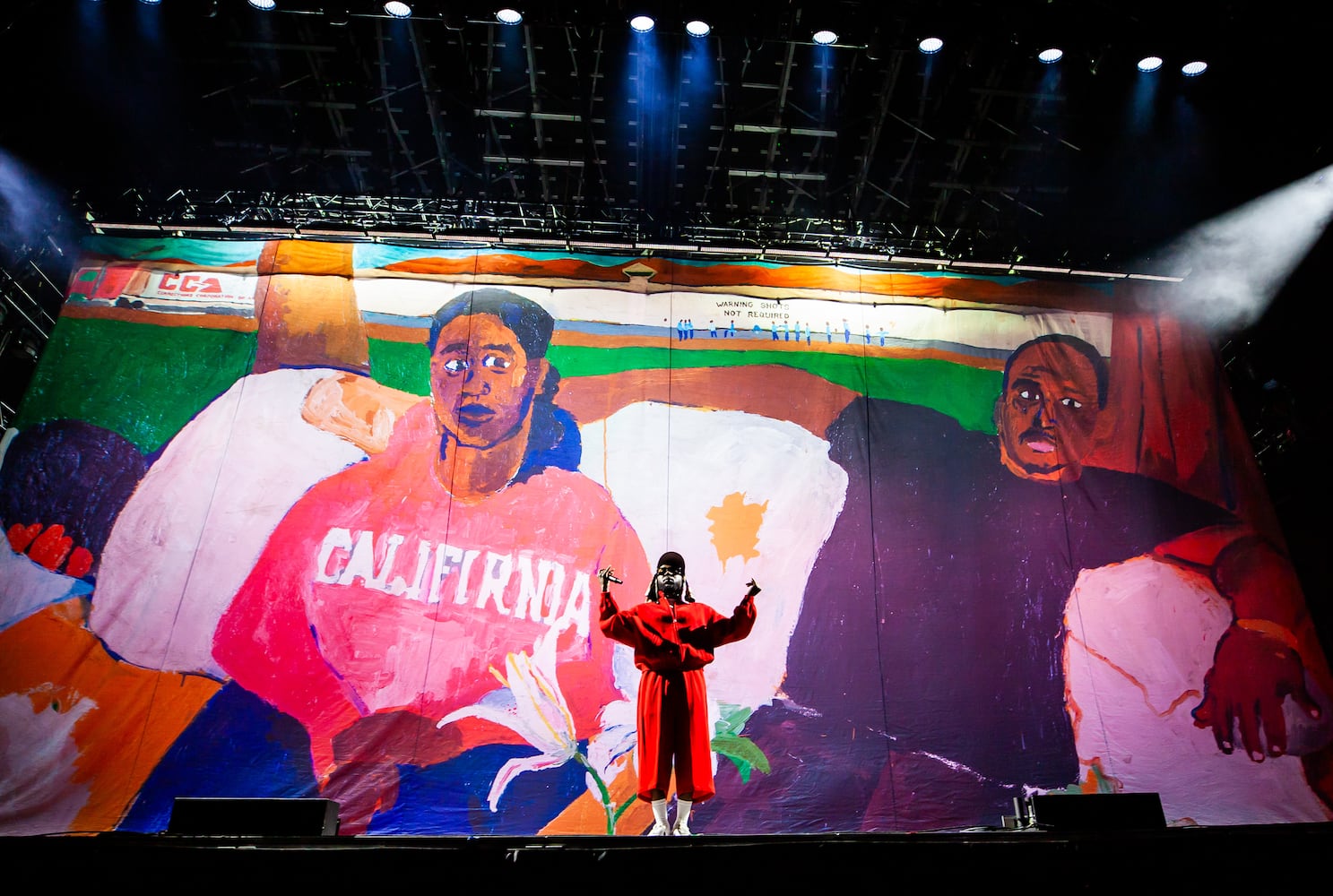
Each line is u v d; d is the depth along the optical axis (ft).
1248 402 31.45
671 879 12.00
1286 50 26.25
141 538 25.95
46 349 27.81
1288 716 26.21
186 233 29.94
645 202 33.37
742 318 30.40
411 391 28.53
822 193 32.50
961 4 26.73
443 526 26.91
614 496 27.68
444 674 25.07
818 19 27.30
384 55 29.30
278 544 26.21
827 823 23.98
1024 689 26.12
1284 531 30.71
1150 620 27.27
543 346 29.45
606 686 25.31
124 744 23.63
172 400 27.73
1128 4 26.53
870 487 28.43
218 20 27.58
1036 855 12.60
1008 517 28.37
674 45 28.07
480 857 11.97
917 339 30.55
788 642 26.18
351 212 32.17
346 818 23.18
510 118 30.86
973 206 33.35
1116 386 30.35
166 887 11.71
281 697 24.45
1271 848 12.91
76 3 26.30
